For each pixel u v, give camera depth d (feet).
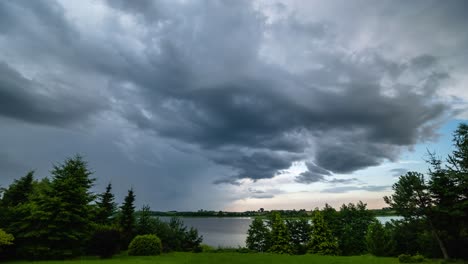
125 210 128.67
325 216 170.81
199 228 435.53
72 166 97.96
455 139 91.45
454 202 88.17
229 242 232.32
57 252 82.23
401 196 96.84
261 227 161.99
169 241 134.51
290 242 156.25
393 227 120.37
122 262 74.54
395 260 89.81
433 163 93.04
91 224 95.76
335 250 138.41
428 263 81.15
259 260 86.33
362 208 166.81
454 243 88.33
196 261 80.07
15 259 81.25
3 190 113.50
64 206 86.79
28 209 86.22
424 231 97.55
